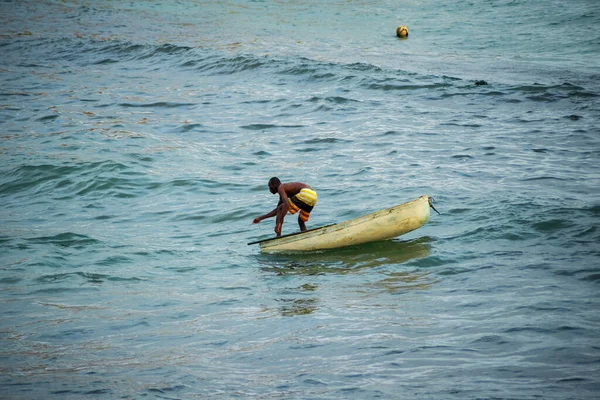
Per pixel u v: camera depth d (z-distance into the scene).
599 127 60.59
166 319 29.59
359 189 47.91
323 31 117.25
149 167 55.34
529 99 70.19
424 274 33.66
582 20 116.00
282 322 28.64
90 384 23.12
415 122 64.81
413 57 93.88
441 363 23.89
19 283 34.44
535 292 30.30
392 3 142.75
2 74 95.38
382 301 30.48
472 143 57.69
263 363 24.73
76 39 115.25
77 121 70.12
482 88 74.38
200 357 25.44
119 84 87.06
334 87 78.62
